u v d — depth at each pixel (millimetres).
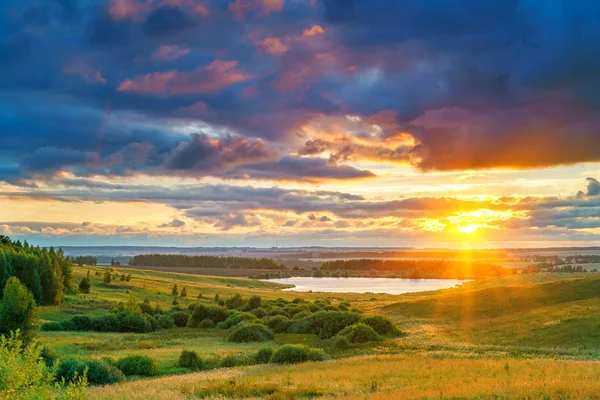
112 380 34125
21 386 10688
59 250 129750
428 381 26609
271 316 84562
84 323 77125
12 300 42281
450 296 86250
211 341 66625
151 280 184500
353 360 39719
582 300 62062
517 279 155375
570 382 20969
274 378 31016
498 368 30219
